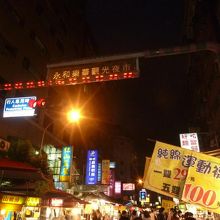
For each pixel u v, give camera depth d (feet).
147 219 38.93
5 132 74.33
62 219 59.26
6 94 77.36
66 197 44.68
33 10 102.63
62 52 127.95
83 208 74.02
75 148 136.56
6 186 35.17
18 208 31.76
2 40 80.64
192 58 135.85
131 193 252.42
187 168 20.93
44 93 102.17
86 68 35.40
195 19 114.42
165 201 71.61
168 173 21.06
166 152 21.59
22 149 56.70
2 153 49.93
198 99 134.31
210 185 20.30
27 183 36.27
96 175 104.53
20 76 87.30
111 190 158.10
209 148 105.50
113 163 167.84
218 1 84.38
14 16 88.79
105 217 97.55
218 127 91.15
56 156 98.02
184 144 82.84
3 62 79.51
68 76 35.88
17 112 53.21
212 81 95.35
